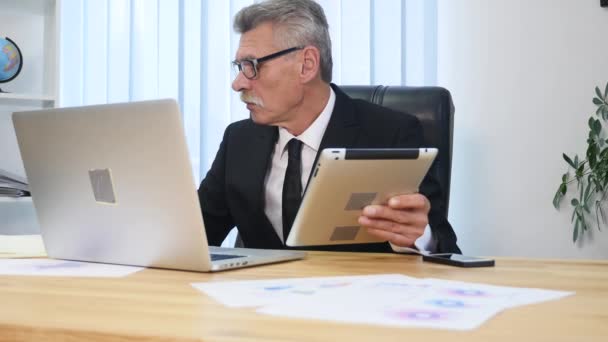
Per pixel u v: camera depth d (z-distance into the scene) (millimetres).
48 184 1171
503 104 2479
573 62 2414
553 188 2434
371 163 1114
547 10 2436
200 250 998
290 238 1195
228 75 2715
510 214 2477
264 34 1649
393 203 1186
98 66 2930
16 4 2545
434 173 1579
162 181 1003
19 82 2627
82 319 645
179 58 2770
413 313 654
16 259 1213
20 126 1176
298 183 1630
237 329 590
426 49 2469
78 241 1165
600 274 979
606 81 2385
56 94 2438
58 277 959
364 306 693
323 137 1648
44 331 617
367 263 1139
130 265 1106
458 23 2518
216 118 2725
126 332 587
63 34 2938
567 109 2420
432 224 1471
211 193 1811
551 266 1084
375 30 2490
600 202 2389
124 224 1080
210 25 2725
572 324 609
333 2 2539
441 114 1806
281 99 1655
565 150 2422
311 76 1655
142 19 2852
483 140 2502
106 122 1038
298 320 626
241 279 935
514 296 758
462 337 556
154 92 2836
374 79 2496
